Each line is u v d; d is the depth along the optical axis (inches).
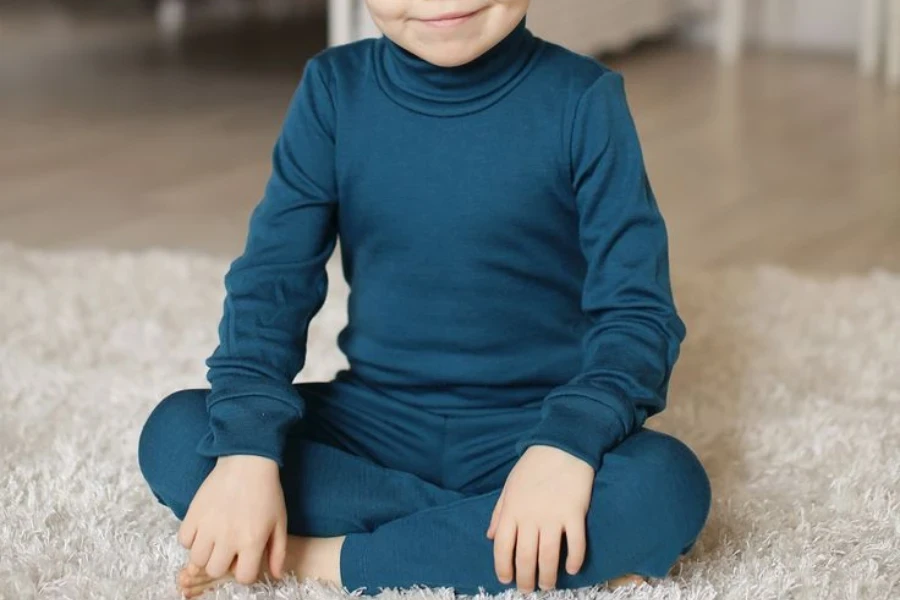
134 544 45.2
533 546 39.0
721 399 60.2
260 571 42.1
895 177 108.7
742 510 48.4
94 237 89.5
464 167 44.1
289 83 141.7
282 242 46.1
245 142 117.0
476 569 40.9
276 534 40.5
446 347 45.4
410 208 44.5
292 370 44.7
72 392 60.2
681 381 62.9
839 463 52.6
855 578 43.1
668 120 129.4
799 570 43.3
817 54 166.9
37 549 44.6
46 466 51.6
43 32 168.7
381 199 44.9
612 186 44.3
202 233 90.8
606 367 42.0
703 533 46.5
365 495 43.1
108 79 142.2
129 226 92.2
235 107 130.3
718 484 50.8
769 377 63.1
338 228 47.4
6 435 54.9
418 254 44.8
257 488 40.3
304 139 46.3
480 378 45.3
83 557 44.3
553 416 40.8
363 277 46.6
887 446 54.4
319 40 167.3
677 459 40.8
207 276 78.4
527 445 40.7
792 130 125.6
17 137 117.6
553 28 138.9
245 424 41.3
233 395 42.3
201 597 41.4
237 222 93.7
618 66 157.6
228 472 40.6
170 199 99.3
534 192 44.2
